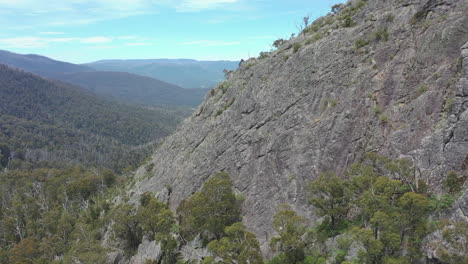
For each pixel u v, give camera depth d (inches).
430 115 1094.4
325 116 1483.8
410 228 847.1
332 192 1115.9
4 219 3361.2
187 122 3009.4
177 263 1563.7
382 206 882.1
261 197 1587.1
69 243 2568.9
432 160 978.7
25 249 2461.9
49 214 3201.3
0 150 6884.8
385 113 1263.5
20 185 4485.7
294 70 1829.5
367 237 818.8
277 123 1744.6
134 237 2127.2
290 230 1095.6
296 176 1461.6
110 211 2923.2
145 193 2551.7
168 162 2783.0
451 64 1103.0
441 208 853.8
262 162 1692.9
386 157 1159.0
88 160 7751.0
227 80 2810.0
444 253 718.5
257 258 1074.7
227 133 2107.5
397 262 762.2
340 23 1820.9
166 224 1772.9
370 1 1674.5
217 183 1614.2
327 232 1141.1
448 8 1250.6
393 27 1412.4
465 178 868.6
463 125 917.2
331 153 1364.4
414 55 1266.0
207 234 1621.6
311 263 1037.2
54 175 4877.0
